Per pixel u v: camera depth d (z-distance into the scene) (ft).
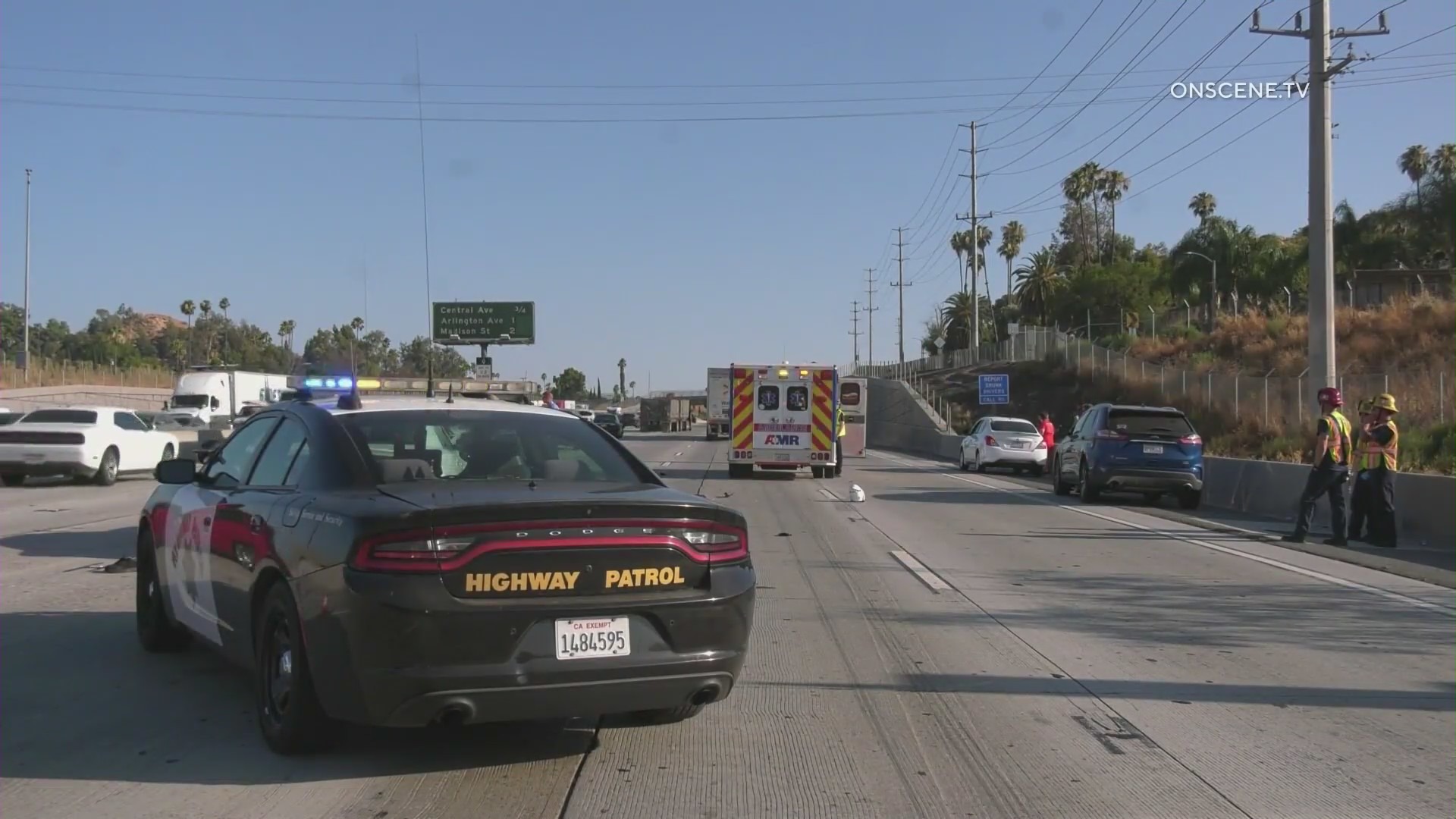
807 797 16.83
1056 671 24.73
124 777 17.24
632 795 16.75
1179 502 68.18
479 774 17.53
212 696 21.80
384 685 15.70
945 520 57.06
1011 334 241.55
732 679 17.97
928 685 23.47
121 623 28.68
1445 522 49.57
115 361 296.10
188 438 93.15
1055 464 76.48
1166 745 19.56
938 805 16.58
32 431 72.69
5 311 357.61
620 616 16.84
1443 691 23.36
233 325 398.83
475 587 16.07
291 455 20.33
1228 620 30.76
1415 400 96.17
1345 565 41.78
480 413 21.25
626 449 21.97
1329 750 19.40
